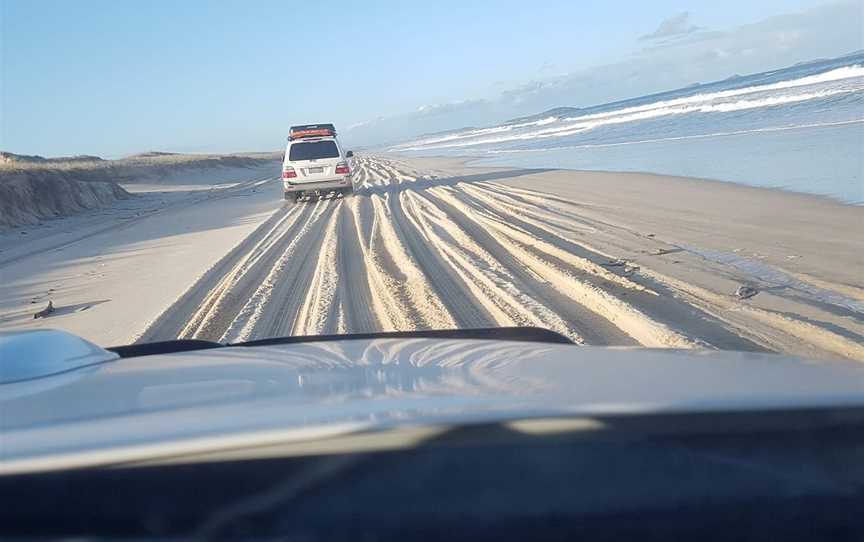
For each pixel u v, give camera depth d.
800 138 24.25
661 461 1.63
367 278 10.81
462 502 1.58
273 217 21.47
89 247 19.25
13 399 2.18
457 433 1.61
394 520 1.58
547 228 14.20
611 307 7.89
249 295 10.31
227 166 87.06
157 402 2.04
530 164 34.31
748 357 2.53
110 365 2.82
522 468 1.61
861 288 8.06
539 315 7.89
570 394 1.84
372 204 22.05
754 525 1.61
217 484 1.61
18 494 1.59
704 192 16.77
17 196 31.33
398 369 2.46
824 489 1.63
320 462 1.60
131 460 1.61
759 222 12.45
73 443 1.67
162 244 18.00
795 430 1.66
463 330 3.91
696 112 51.03
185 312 9.55
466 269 10.87
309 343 3.52
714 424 1.66
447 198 21.73
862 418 1.67
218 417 1.79
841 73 60.09
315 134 25.48
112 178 61.69
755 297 8.05
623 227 13.51
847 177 15.77
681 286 8.74
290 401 1.94
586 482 1.60
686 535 1.59
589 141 46.34
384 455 1.60
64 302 11.42
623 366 2.32
